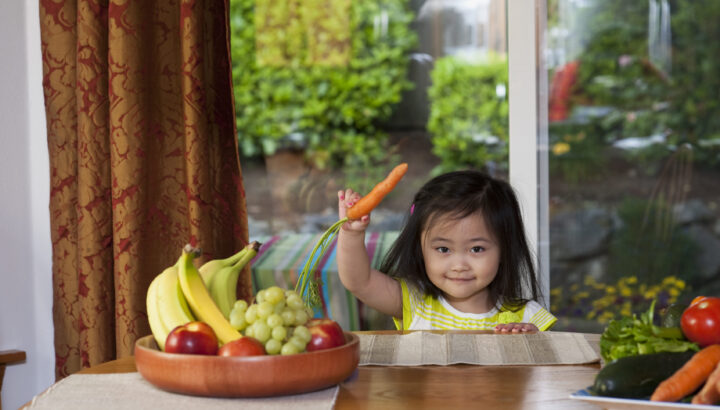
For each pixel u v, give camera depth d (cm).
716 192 235
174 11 209
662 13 232
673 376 84
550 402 94
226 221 212
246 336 98
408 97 267
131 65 202
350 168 272
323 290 226
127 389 100
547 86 233
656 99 234
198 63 202
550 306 240
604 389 86
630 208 236
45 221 229
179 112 210
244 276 212
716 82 232
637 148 235
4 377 226
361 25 267
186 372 92
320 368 94
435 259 163
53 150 216
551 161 237
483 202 162
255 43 271
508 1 226
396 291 174
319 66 270
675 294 238
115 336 211
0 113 223
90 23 207
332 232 130
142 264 205
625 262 238
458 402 94
